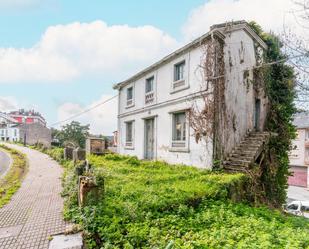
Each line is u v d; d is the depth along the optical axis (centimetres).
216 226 510
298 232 523
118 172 948
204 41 1113
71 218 501
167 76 1385
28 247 383
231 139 1131
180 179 865
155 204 562
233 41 1185
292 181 2912
